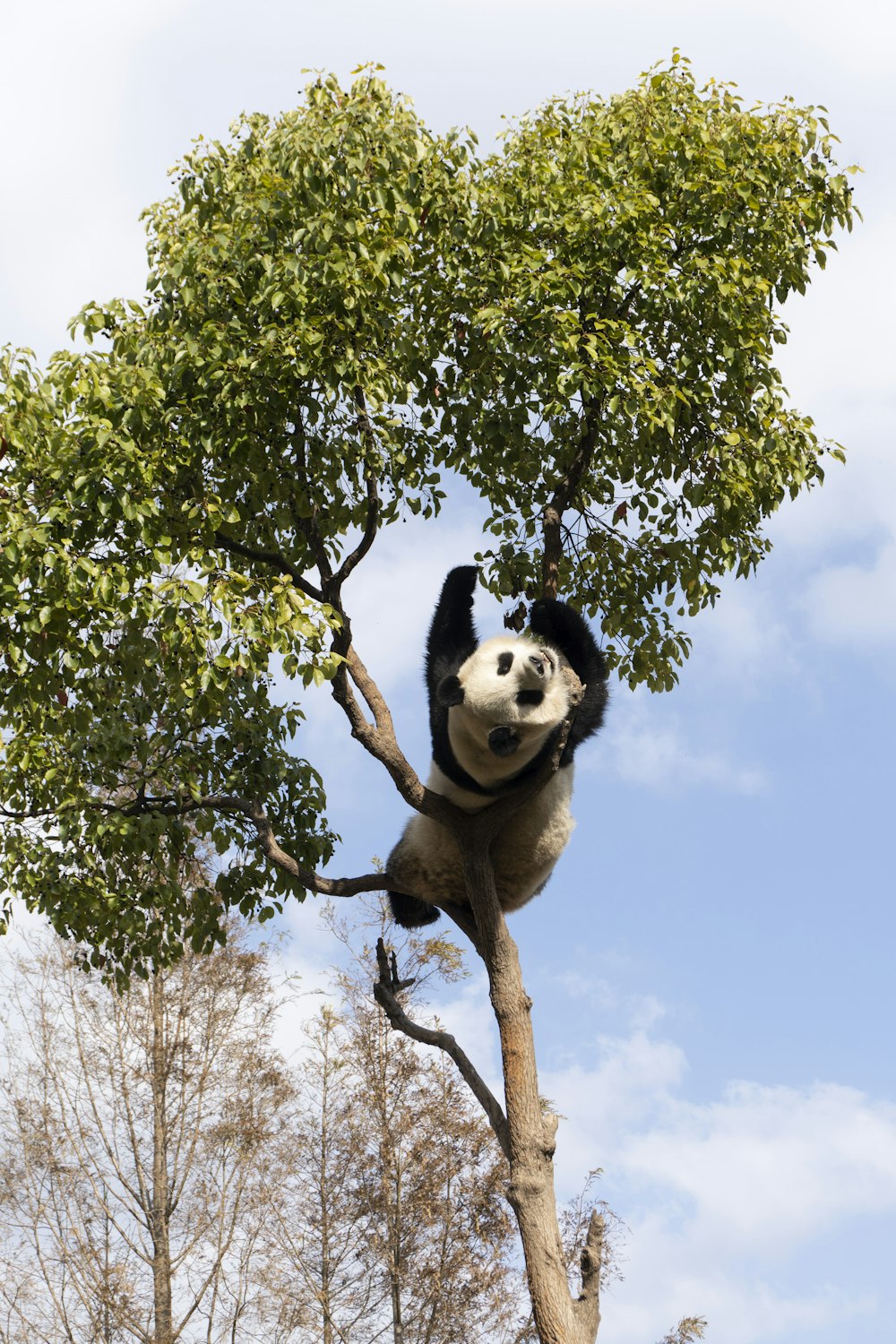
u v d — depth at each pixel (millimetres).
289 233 8477
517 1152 7844
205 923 10062
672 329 9555
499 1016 8156
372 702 8328
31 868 9727
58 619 7852
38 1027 23359
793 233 9602
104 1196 22781
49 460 7836
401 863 9148
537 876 9117
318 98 8602
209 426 8250
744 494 9602
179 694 8344
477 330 9094
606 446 10141
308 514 8789
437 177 8750
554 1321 7398
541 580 10773
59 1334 21969
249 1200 22203
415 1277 20594
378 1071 21469
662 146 9258
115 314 8664
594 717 8555
